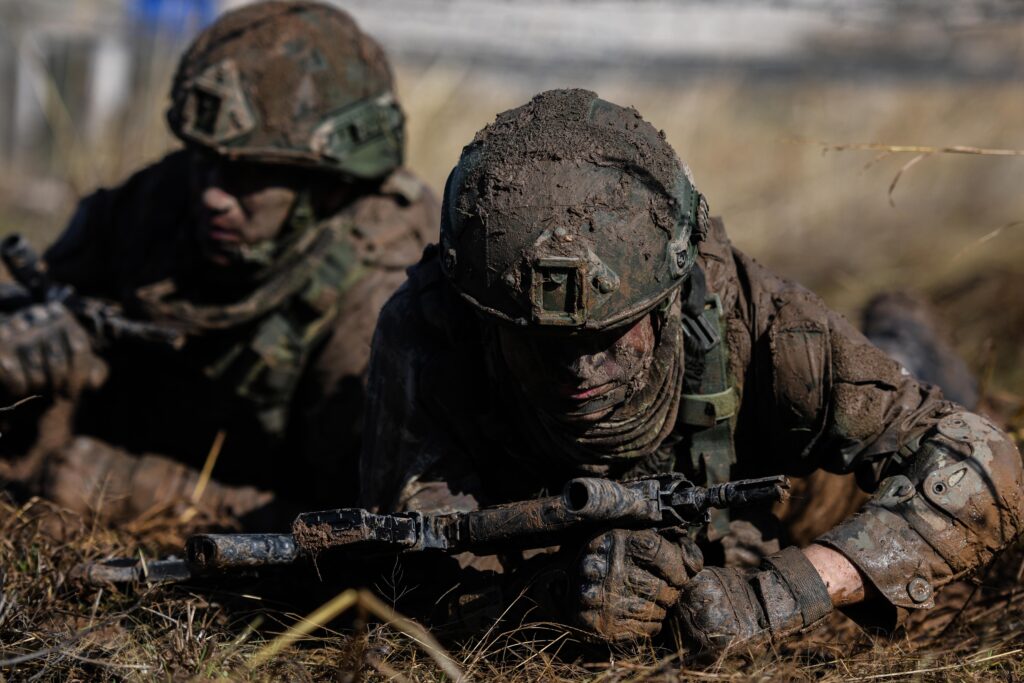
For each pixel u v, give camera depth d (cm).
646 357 1001
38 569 1166
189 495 1486
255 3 1537
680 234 988
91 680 1035
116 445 1605
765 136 3400
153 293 1509
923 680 1042
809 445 1086
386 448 1123
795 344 1066
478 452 1108
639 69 3588
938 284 2384
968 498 1021
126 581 1158
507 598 1061
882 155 1284
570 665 1020
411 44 3509
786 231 2897
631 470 1084
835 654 1089
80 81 3098
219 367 1497
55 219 2603
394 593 1073
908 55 3578
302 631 1010
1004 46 3525
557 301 936
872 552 1005
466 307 1090
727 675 961
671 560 962
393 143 1551
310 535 1001
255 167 1453
